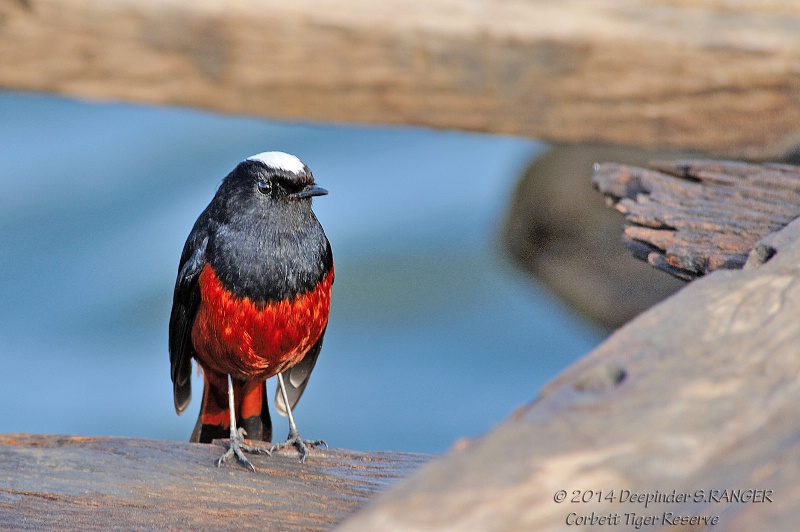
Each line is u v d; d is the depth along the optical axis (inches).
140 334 976.3
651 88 313.0
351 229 1115.9
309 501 261.4
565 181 541.3
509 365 921.5
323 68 307.0
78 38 300.8
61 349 938.7
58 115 1327.5
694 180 343.3
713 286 190.4
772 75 309.9
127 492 259.6
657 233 289.9
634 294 533.3
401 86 309.9
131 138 1269.7
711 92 312.7
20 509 248.4
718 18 315.6
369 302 1015.0
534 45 306.5
